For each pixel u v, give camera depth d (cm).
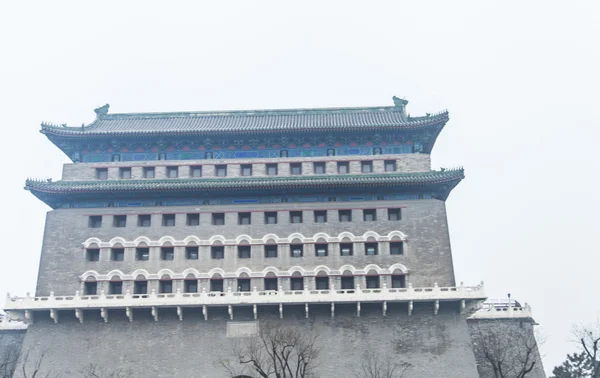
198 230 7450
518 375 6750
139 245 7400
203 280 7219
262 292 6862
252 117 8619
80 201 7675
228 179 7688
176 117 8688
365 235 7356
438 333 6819
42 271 7344
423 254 7281
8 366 7419
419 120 7988
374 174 7738
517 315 7569
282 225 7444
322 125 8069
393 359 6706
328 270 7206
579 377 7869
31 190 7512
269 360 6581
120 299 6881
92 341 6906
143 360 6806
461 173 7388
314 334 6819
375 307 6925
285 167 7931
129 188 7419
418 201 7519
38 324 7006
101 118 8644
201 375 6712
